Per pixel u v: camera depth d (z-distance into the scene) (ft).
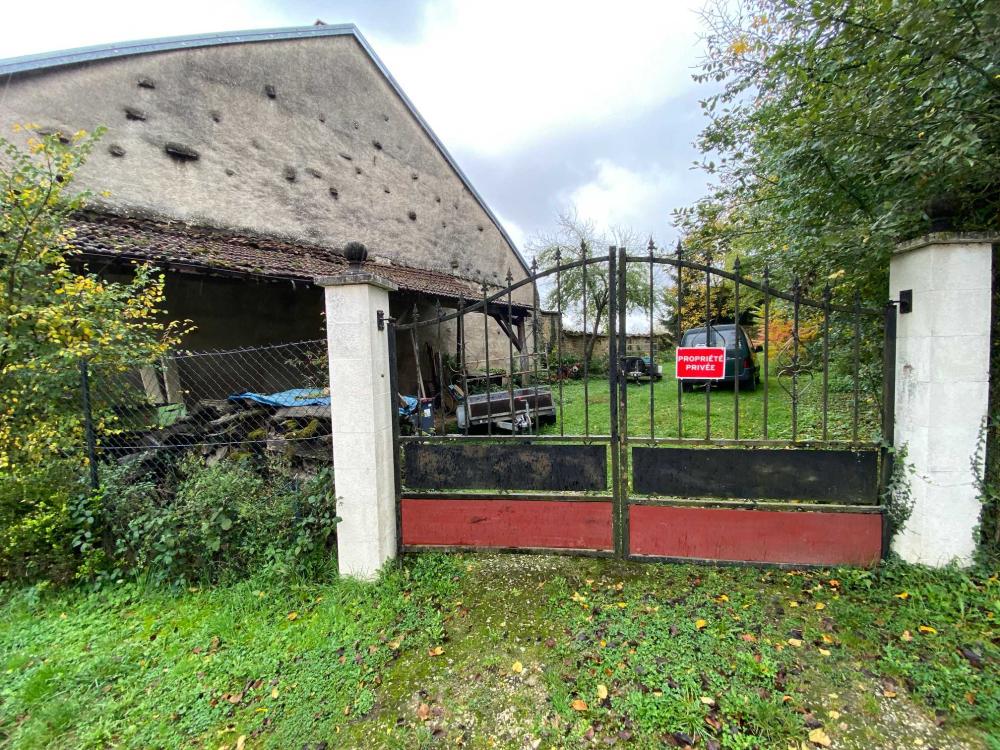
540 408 21.84
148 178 22.59
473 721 6.22
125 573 9.93
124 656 7.63
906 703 6.04
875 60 7.27
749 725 5.82
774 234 13.76
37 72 19.26
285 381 23.50
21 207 10.85
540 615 8.32
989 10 6.21
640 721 5.99
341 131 32.83
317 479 10.14
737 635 7.47
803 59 8.98
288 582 9.30
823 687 6.36
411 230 37.81
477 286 42.19
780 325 18.38
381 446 9.51
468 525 10.25
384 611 8.52
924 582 8.13
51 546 9.85
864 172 9.10
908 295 8.33
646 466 9.55
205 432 14.17
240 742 6.00
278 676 7.13
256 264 19.43
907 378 8.45
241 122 26.89
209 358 20.76
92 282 11.98
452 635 7.92
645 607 8.32
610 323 9.37
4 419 10.73
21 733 6.23
